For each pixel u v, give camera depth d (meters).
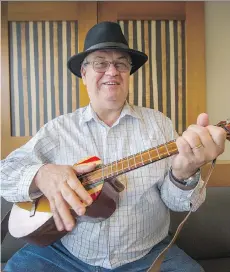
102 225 0.98
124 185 0.99
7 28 1.60
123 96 1.09
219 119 1.70
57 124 1.13
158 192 1.05
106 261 1.00
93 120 1.10
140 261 1.01
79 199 0.84
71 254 1.06
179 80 1.65
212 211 1.40
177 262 1.01
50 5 1.60
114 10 1.62
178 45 1.64
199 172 0.84
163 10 1.62
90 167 0.89
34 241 1.01
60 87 1.64
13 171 1.02
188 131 0.73
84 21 1.60
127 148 1.07
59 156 1.09
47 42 1.62
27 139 1.63
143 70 1.64
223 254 1.40
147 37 1.63
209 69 1.69
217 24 1.67
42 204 1.00
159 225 1.06
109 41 1.07
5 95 1.62
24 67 1.62
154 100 1.65
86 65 1.12
